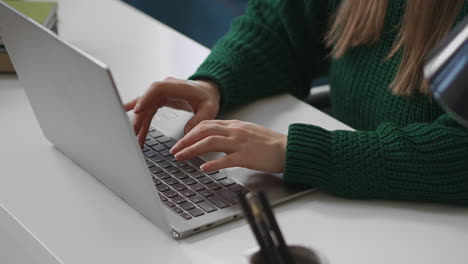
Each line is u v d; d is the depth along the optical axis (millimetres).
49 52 885
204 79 1270
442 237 927
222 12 2484
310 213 971
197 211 935
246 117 1245
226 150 1027
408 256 883
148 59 1417
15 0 1450
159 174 1021
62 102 944
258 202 646
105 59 1399
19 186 996
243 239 902
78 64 829
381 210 986
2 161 1054
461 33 602
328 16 1460
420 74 1230
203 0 2514
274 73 1387
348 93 1390
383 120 1319
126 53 1434
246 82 1318
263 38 1410
